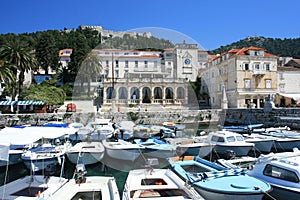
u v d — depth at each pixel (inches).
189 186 251.0
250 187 256.2
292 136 610.2
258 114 1049.5
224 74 1401.3
